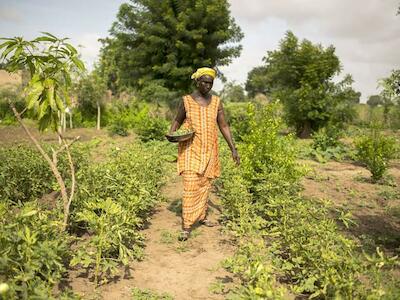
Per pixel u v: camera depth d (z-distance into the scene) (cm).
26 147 661
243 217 433
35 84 342
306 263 331
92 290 320
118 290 326
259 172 583
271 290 259
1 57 330
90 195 445
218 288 324
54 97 350
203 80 431
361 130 1848
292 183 555
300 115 1786
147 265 378
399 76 376
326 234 343
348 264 289
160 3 2377
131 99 2458
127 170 560
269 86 2011
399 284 304
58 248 289
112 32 2459
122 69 2589
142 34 2317
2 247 270
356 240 443
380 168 810
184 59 2350
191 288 335
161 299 313
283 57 1845
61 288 317
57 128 371
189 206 443
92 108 2223
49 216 409
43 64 352
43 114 344
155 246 427
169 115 2286
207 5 2255
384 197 676
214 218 523
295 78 1834
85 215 360
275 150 587
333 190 722
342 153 1223
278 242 387
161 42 2302
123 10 2406
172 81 2394
